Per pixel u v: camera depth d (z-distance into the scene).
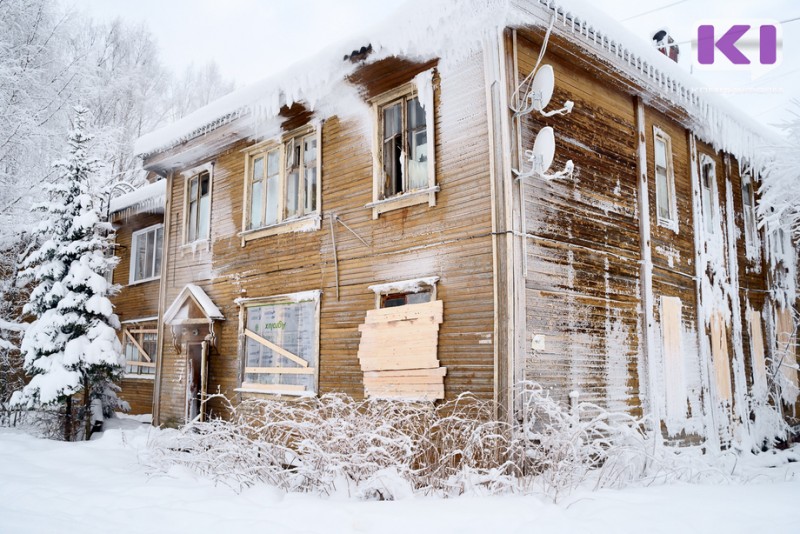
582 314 8.50
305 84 9.76
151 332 16.55
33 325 12.18
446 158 8.48
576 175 8.83
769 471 9.57
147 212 16.52
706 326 11.34
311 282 10.27
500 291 7.52
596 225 9.04
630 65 9.49
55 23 20.12
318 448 6.34
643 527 4.57
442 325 8.17
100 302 12.15
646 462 7.05
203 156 13.00
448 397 7.93
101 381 13.09
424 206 8.69
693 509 5.07
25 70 17.50
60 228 12.53
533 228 7.94
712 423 10.89
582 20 8.43
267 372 10.84
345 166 9.98
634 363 9.32
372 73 9.28
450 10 7.83
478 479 5.98
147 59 30.48
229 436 7.50
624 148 9.88
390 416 7.37
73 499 6.15
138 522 5.22
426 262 8.53
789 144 12.95
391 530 4.77
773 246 14.60
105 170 19.98
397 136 9.41
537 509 5.18
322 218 10.23
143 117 29.11
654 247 10.20
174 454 7.89
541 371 7.71
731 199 13.11
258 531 4.87
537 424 7.39
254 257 11.49
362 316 9.33
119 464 8.59
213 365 12.05
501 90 7.84
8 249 17.12
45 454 9.16
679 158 11.45
